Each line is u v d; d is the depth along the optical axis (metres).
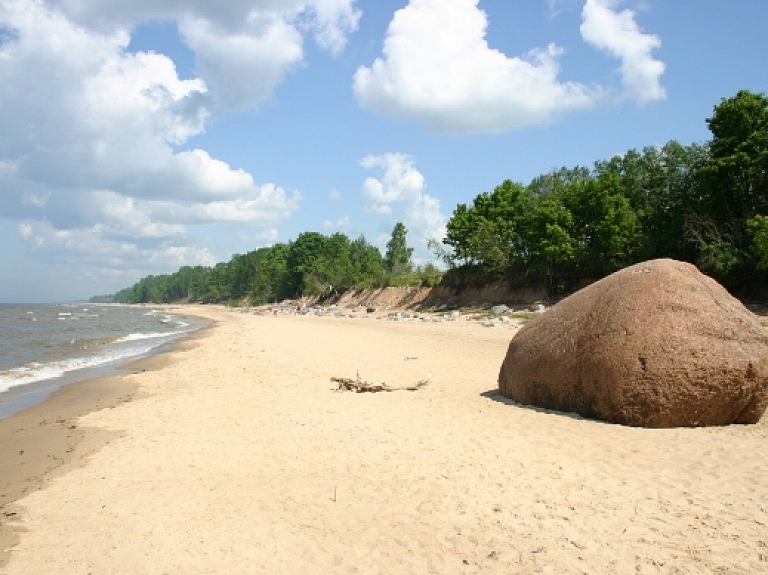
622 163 45.81
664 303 9.39
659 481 6.60
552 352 10.42
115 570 5.30
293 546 5.60
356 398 13.05
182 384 16.47
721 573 4.59
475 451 8.27
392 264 81.94
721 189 34.31
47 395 15.60
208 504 6.82
